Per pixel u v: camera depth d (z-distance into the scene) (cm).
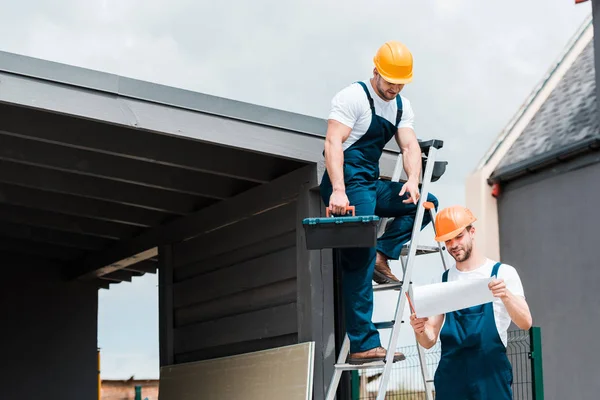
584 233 1045
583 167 1054
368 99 483
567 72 1250
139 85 520
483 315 433
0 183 697
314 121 573
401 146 502
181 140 589
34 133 543
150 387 1352
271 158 615
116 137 568
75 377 869
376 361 484
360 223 452
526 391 811
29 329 855
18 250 851
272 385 574
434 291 412
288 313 595
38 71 493
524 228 1135
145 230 770
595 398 1018
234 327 651
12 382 838
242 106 548
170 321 725
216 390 635
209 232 691
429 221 531
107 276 887
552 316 1084
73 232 794
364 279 487
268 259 621
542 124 1179
